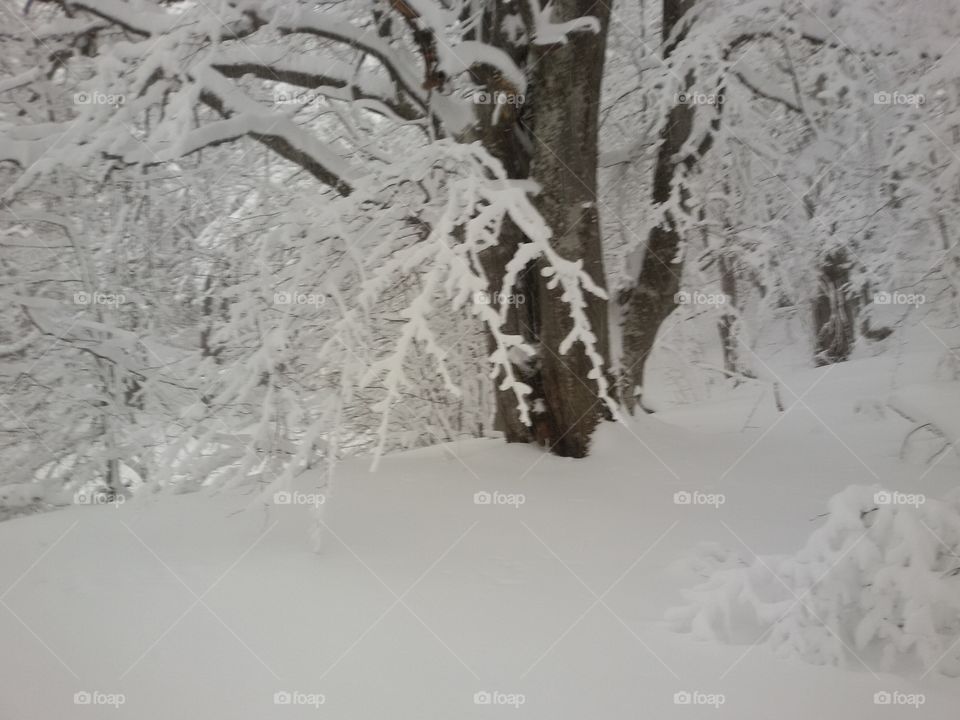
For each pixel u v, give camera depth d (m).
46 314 7.98
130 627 3.63
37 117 7.70
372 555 4.63
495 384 6.73
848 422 7.44
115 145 5.74
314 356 6.51
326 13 6.76
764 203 8.48
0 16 7.29
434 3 5.71
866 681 3.29
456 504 5.52
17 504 8.21
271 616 3.75
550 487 5.81
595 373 4.43
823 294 10.27
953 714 3.04
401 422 9.14
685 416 8.74
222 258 7.64
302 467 5.81
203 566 4.42
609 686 3.18
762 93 7.96
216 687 3.11
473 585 4.20
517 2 6.36
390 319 7.95
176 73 5.73
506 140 6.39
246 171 7.64
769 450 6.68
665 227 7.30
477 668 3.30
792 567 3.73
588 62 6.11
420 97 6.53
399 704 3.02
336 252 6.07
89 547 4.80
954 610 3.53
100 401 8.42
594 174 6.32
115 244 7.28
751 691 3.18
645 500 5.54
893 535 3.57
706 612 3.69
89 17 6.52
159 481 5.67
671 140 7.56
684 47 7.02
